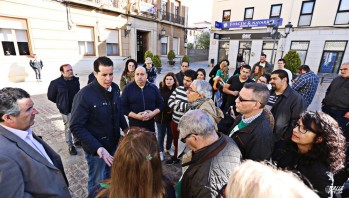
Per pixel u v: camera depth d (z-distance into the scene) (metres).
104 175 2.14
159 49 18.23
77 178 2.71
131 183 0.83
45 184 1.23
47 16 9.81
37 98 6.61
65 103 3.11
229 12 17.77
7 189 1.02
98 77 1.90
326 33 13.20
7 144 1.12
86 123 1.92
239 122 1.87
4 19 8.46
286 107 2.41
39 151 1.36
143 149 0.85
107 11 12.84
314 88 3.64
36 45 9.61
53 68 10.41
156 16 16.95
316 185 1.24
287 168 1.38
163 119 3.16
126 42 14.80
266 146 1.53
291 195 0.54
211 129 1.28
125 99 2.71
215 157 1.20
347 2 12.23
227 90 3.90
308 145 1.33
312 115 1.32
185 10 20.56
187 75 2.62
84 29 11.88
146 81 2.86
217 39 18.77
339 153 1.24
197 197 1.17
